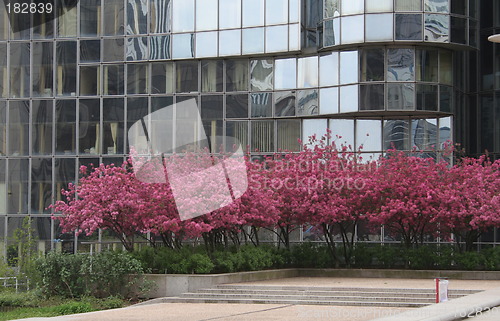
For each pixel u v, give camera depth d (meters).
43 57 37.97
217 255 28.92
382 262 32.78
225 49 36.66
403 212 30.73
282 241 34.38
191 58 37.00
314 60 36.03
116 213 27.39
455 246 34.06
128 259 26.23
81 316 20.30
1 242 37.00
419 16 34.03
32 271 27.83
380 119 35.66
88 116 37.56
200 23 37.03
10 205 37.47
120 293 26.11
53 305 24.53
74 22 37.97
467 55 37.59
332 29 34.94
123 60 37.53
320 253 33.16
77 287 25.91
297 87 36.25
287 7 36.00
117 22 37.78
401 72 34.41
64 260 26.09
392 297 23.45
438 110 34.59
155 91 37.34
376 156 35.50
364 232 35.34
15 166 37.69
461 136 36.22
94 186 28.53
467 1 34.81
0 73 38.09
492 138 36.84
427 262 31.73
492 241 35.62
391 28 33.97
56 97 37.75
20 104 37.97
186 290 26.14
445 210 30.84
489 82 37.06
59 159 37.41
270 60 36.75
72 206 28.52
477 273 30.14
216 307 22.78
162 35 37.34
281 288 25.62
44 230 36.94
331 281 28.73
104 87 37.59
